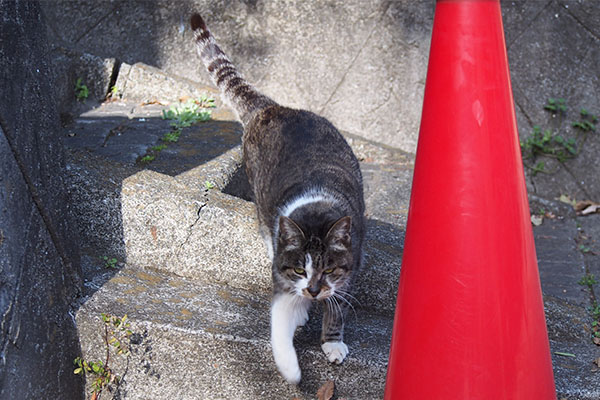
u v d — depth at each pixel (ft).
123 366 3.28
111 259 3.69
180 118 4.97
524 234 2.43
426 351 2.48
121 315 3.23
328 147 3.68
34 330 2.89
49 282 3.05
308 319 3.48
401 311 2.57
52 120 3.16
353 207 3.48
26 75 2.92
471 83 2.34
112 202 3.64
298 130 3.73
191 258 3.67
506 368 2.43
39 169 2.99
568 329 3.72
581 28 5.38
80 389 3.26
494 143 2.36
